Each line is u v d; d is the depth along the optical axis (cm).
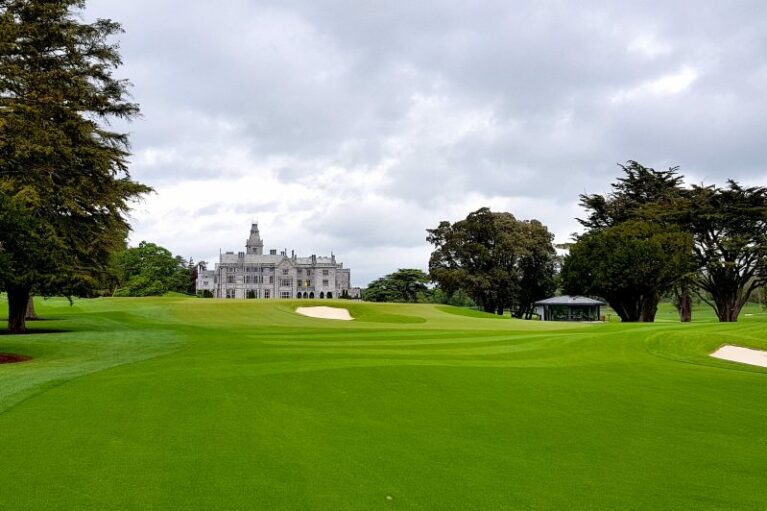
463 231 9831
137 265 12975
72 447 1067
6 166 3319
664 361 2591
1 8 3347
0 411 1350
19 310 3756
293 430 1216
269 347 2775
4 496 827
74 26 3488
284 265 16562
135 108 3809
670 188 7912
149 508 788
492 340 3228
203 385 1680
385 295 13875
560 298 8875
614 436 1239
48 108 3262
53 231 3350
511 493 873
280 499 827
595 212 8275
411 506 812
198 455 1027
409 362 2208
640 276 6425
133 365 2112
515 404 1549
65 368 2052
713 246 7075
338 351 2584
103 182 3725
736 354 2891
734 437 1252
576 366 2342
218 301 7081
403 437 1184
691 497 873
